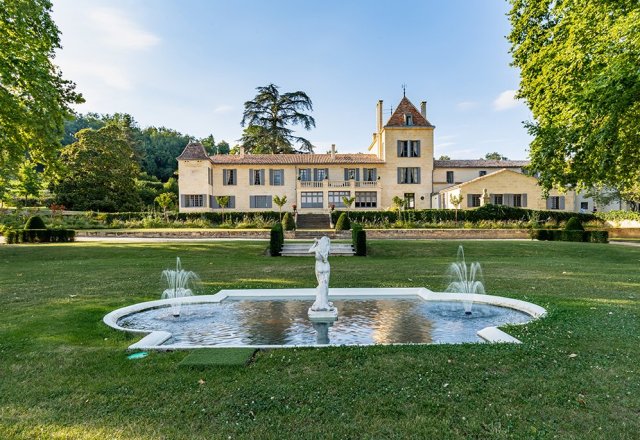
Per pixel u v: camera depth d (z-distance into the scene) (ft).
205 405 14.70
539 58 62.95
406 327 26.00
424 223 128.88
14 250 75.36
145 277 46.91
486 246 81.82
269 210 161.58
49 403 15.02
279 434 12.77
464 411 14.06
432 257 72.74
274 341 23.25
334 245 84.17
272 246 76.38
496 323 26.89
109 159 178.29
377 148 177.06
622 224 137.59
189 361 18.84
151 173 279.69
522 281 42.73
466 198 146.20
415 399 14.94
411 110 166.81
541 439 12.32
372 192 160.97
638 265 57.67
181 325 26.86
